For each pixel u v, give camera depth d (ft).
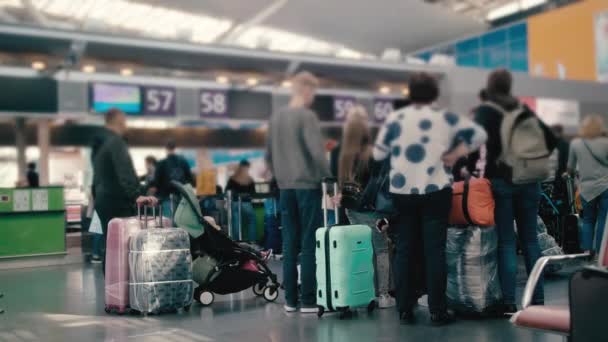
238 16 75.66
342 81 45.52
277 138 13.87
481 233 12.52
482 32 105.29
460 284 12.72
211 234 15.47
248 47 36.68
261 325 12.66
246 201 26.58
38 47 31.94
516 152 12.11
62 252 27.12
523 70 103.55
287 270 14.07
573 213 19.43
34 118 38.93
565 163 20.75
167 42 33.81
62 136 42.88
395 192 11.95
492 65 106.01
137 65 37.40
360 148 14.08
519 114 12.26
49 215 26.99
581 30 95.66
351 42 94.58
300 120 13.52
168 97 40.70
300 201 13.73
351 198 13.85
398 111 12.09
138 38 33.22
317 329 12.04
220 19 76.43
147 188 26.45
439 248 11.91
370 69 42.47
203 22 78.23
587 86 56.65
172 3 70.59
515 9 104.88
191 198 15.75
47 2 65.77
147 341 11.50
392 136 12.01
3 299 17.25
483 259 12.55
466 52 107.24
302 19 83.92
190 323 13.15
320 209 13.75
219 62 37.45
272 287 15.88
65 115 37.78
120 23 75.61
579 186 18.28
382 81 46.09
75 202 35.73
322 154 13.37
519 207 12.76
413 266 12.41
